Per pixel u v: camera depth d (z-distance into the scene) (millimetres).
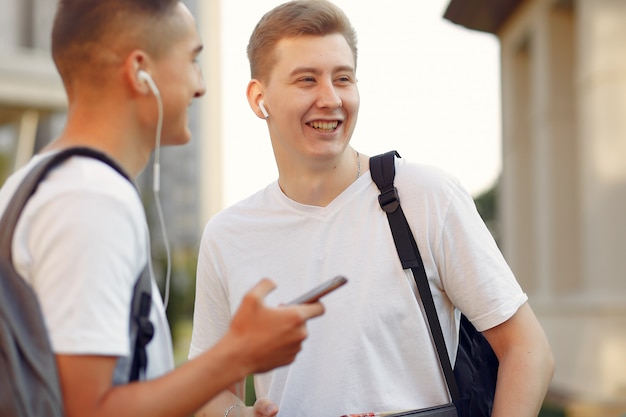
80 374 1233
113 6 1398
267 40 2016
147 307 1387
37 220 1283
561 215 9234
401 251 1923
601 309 7625
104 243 1267
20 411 1206
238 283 2057
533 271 11016
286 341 1295
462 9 10852
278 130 2012
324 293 1367
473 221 1951
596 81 7902
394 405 1896
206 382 1276
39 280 1265
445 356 1912
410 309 1928
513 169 11188
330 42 1971
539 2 9477
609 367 7547
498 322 1892
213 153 29406
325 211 2006
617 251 7707
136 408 1245
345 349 1907
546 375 1900
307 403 1933
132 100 1425
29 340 1230
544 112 9328
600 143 7863
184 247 25016
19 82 8172
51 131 10516
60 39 1418
